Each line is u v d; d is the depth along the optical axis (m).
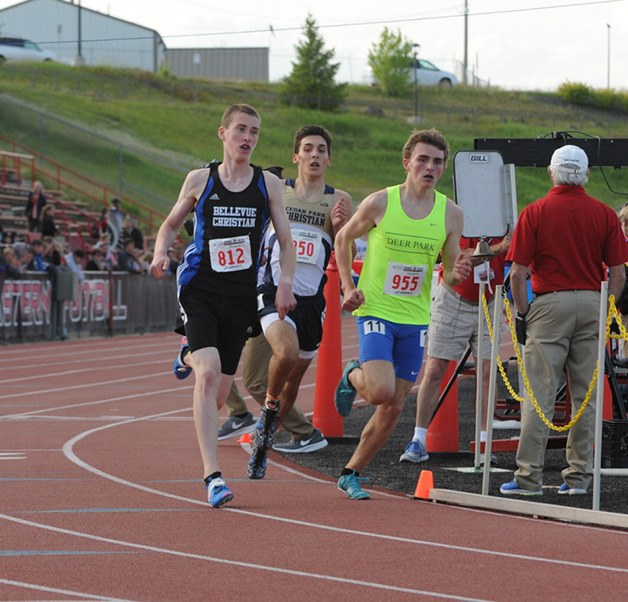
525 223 10.85
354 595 7.03
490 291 13.41
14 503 10.25
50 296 35.66
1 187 49.03
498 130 104.38
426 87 125.88
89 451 14.05
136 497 10.65
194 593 7.03
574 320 10.83
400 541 8.73
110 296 39.66
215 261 10.34
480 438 12.77
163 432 16.14
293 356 11.31
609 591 7.19
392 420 10.77
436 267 14.92
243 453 14.12
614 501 10.63
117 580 7.35
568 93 123.56
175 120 88.81
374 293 10.77
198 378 10.23
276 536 8.86
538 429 10.97
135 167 72.12
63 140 72.75
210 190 10.34
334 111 108.44
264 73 134.50
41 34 121.81
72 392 22.11
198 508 10.10
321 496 10.95
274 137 92.81
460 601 6.92
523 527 9.41
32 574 7.49
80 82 95.62
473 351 13.55
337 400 11.20
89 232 48.34
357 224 10.80
